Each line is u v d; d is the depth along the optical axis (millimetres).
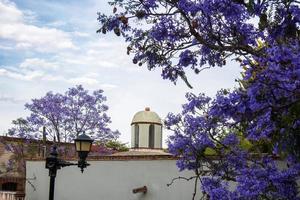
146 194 14586
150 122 21875
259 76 6289
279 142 6828
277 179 7754
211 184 9000
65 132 26688
